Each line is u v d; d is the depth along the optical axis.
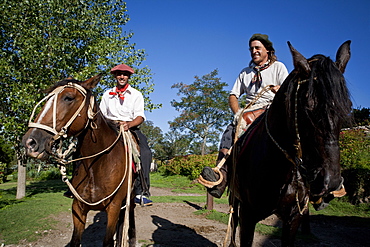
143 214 7.77
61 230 6.00
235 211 3.63
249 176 2.86
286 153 2.39
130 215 4.53
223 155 3.38
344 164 8.58
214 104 38.19
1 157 24.62
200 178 3.09
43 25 10.94
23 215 7.02
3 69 9.89
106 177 3.38
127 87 4.43
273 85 3.19
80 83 3.21
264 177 2.68
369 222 6.69
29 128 2.84
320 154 1.82
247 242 2.97
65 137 3.00
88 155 3.32
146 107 12.35
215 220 7.05
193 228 6.20
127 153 3.74
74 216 3.32
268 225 6.62
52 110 2.89
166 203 9.66
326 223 6.71
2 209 7.80
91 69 10.92
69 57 10.77
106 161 3.41
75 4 11.80
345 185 8.27
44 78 10.41
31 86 10.00
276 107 2.54
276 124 2.52
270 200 2.69
